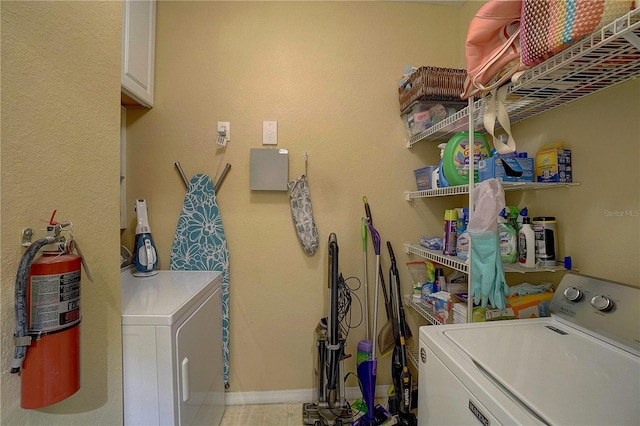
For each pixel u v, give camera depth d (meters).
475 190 1.10
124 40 1.38
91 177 0.83
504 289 1.00
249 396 1.70
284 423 1.53
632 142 0.90
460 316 1.26
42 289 0.63
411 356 1.62
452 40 1.78
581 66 0.80
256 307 1.71
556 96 1.03
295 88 1.71
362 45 1.74
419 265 1.77
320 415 1.47
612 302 0.82
